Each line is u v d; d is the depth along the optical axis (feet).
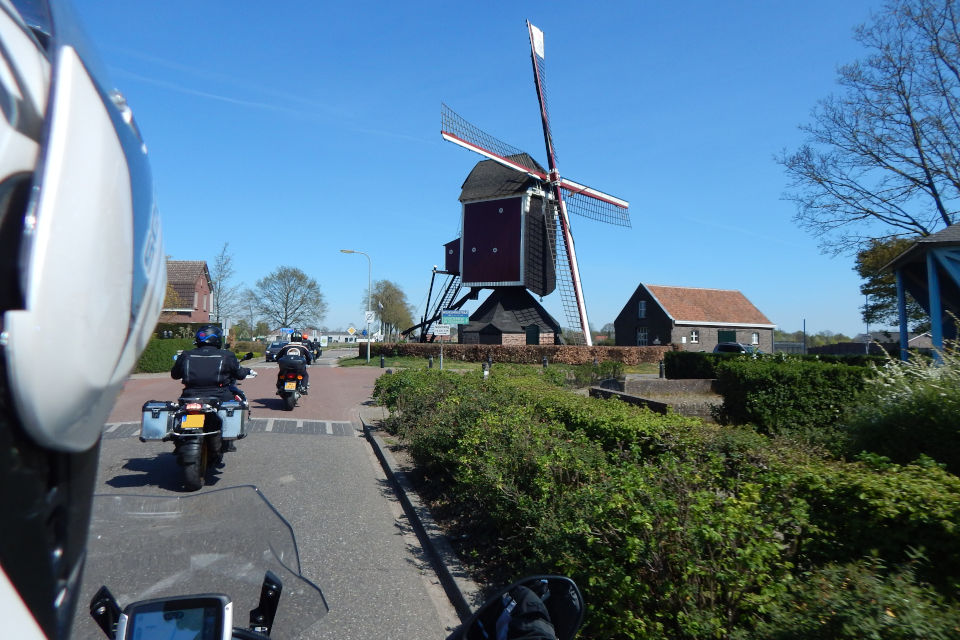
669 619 11.12
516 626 6.70
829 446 23.08
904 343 46.83
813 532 12.48
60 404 3.31
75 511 4.00
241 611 7.63
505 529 16.99
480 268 128.98
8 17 3.45
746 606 10.53
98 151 3.64
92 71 3.93
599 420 22.61
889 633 8.09
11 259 3.07
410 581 16.90
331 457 33.58
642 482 12.98
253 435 39.52
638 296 198.39
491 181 131.03
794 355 55.31
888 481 12.50
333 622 14.28
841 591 9.20
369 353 141.90
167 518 8.84
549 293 129.90
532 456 17.53
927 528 11.19
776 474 13.69
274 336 258.57
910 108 74.23
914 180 74.95
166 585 7.76
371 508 23.86
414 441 27.48
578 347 119.55
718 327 192.75
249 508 9.02
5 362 2.99
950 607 8.94
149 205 4.34
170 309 154.61
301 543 19.51
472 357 124.57
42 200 3.19
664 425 20.98
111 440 36.35
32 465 3.38
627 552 11.20
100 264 3.56
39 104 3.41
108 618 6.93
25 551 3.34
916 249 43.47
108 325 3.67
